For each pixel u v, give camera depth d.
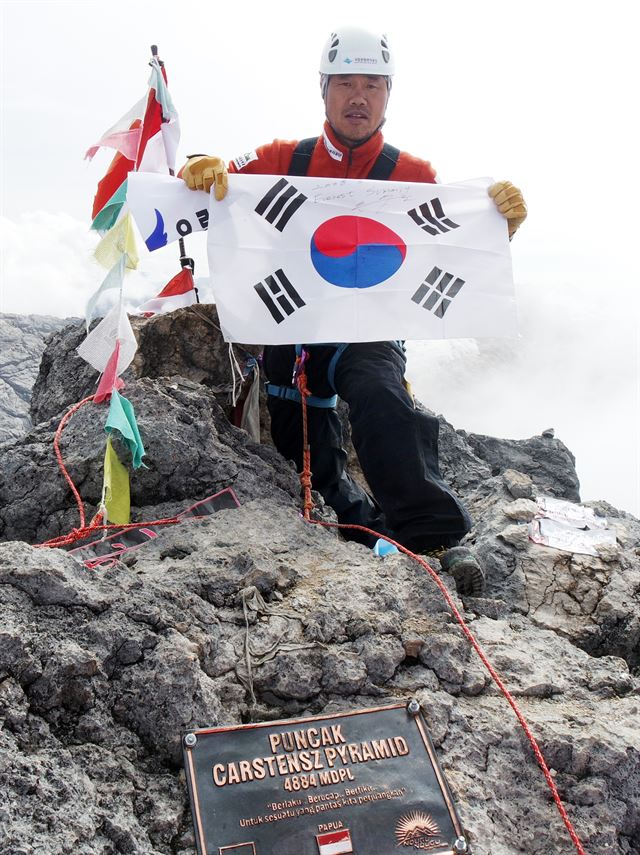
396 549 3.98
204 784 2.63
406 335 4.15
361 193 4.27
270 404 4.89
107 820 2.49
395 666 3.15
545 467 7.21
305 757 2.74
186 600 3.23
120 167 4.75
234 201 4.16
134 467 4.00
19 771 2.47
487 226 4.34
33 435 4.66
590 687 3.36
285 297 4.12
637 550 4.59
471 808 2.76
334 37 4.44
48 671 2.74
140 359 5.04
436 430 4.09
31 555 3.07
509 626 3.72
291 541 3.82
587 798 2.89
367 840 2.58
